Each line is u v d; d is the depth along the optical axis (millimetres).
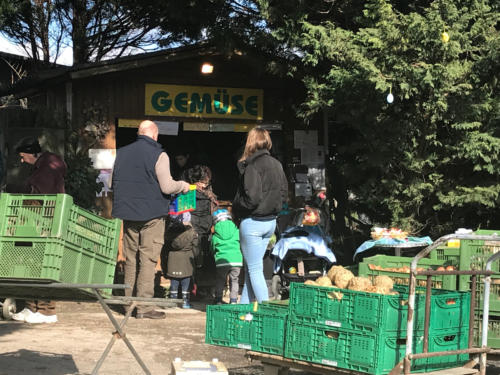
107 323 8078
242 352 6930
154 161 8109
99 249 4887
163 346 7012
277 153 12727
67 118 11508
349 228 12891
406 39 9039
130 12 19234
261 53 11477
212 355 6746
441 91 9328
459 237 4449
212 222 10297
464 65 9414
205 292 11227
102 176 11695
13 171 10805
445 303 4941
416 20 8844
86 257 4754
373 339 4512
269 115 12586
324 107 10820
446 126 10227
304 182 12664
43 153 8672
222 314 5355
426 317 4609
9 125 11195
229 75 12359
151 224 8234
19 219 4520
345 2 10734
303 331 4887
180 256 9633
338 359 4680
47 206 4531
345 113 10602
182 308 9742
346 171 11023
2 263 4488
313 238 9492
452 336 5059
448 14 9148
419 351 4734
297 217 9930
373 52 9430
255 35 10961
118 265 11320
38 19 19875
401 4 10641
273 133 12703
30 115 11305
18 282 4387
